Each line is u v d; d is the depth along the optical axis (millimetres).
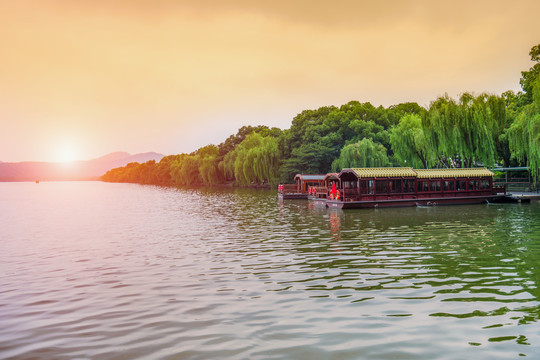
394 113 96875
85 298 13336
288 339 9562
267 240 24234
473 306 11516
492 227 27016
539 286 13375
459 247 20266
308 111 112562
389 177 43969
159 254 20984
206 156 157500
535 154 42688
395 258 18078
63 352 9180
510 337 9391
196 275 16047
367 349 8922
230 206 53031
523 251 19047
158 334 10070
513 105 68562
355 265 16969
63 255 21531
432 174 45656
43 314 11812
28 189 179375
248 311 11570
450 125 49844
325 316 11000
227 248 21984
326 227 29156
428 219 32094
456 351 8734
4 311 12148
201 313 11508
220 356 8766
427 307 11516
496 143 54625
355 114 92875
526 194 49875
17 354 9125
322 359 8523
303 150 85812
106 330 10422
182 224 34969
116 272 17094
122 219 41344
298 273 15891
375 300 12242
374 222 31094
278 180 99812
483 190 46500
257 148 107500
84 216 45719
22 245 25156
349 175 46094
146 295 13469
